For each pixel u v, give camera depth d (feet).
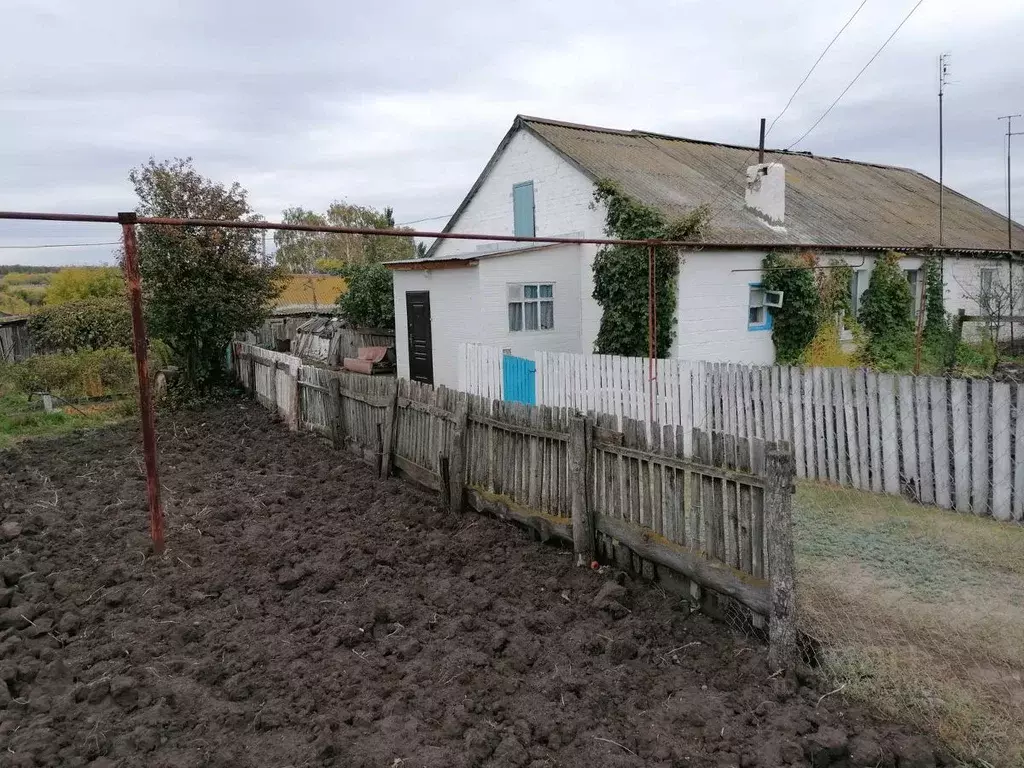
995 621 15.42
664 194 54.24
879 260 59.41
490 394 43.01
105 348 68.44
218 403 52.85
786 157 81.92
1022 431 22.80
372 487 28.14
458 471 24.23
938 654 14.12
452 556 20.74
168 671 14.71
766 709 12.72
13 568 20.07
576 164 53.01
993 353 62.39
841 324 57.06
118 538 22.93
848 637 14.76
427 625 16.58
